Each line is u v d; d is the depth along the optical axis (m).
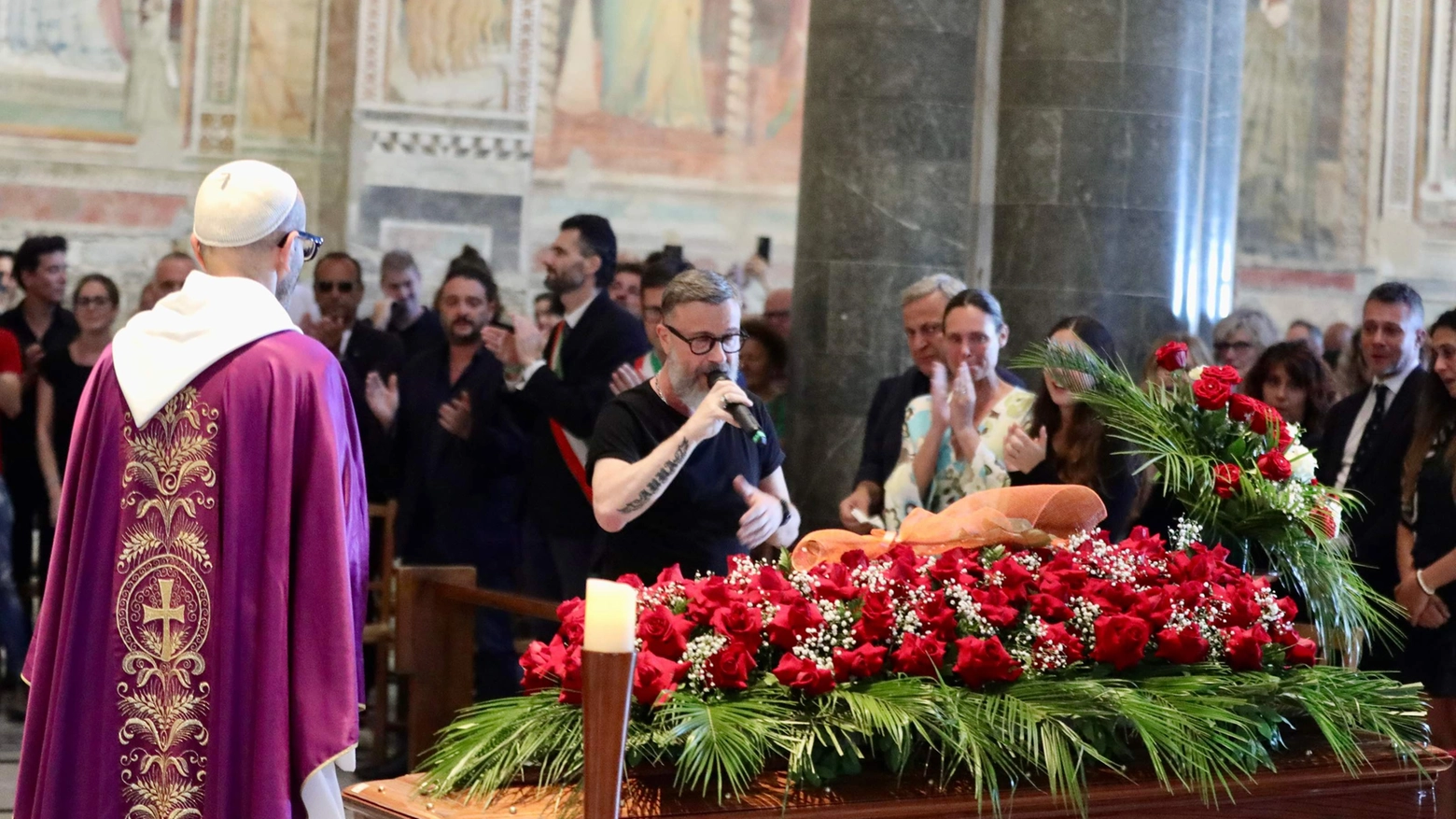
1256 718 2.50
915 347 4.92
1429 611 4.57
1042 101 6.53
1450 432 4.62
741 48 8.77
